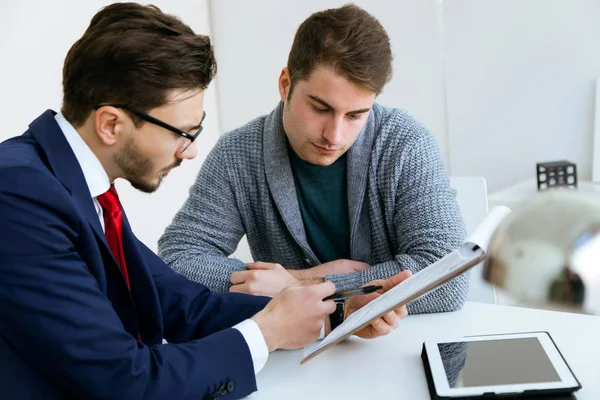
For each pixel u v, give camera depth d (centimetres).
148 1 312
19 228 87
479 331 120
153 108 96
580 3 252
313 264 154
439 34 283
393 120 148
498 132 280
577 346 110
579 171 267
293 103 130
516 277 40
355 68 120
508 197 239
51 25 280
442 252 133
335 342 100
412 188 143
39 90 278
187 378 95
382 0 293
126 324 107
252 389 101
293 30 322
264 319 106
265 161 149
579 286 38
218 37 349
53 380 91
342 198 149
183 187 346
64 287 89
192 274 143
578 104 261
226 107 356
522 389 93
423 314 130
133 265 112
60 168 96
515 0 263
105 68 94
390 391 101
